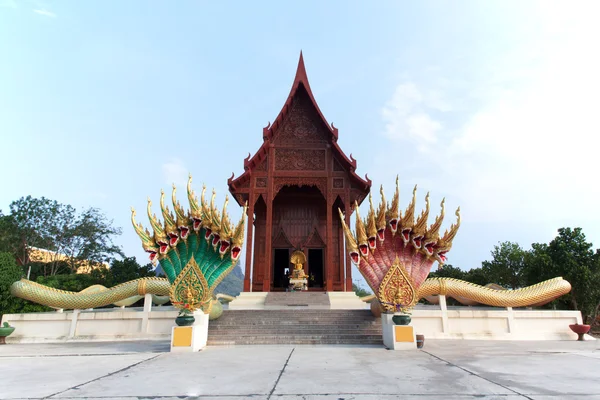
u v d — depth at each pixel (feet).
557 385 24.85
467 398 21.43
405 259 52.47
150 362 36.65
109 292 65.92
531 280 92.99
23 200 165.68
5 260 74.95
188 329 46.47
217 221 52.54
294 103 102.78
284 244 110.42
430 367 32.81
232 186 94.02
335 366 33.55
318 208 113.60
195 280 50.08
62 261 173.37
